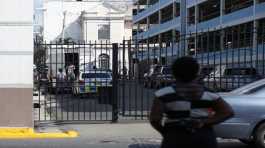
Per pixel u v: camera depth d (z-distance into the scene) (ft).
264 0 142.00
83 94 83.76
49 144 40.83
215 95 17.06
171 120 16.66
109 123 53.83
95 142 41.91
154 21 287.89
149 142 42.06
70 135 45.42
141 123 53.62
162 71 76.69
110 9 266.77
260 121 34.76
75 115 64.90
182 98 16.71
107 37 260.21
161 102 16.83
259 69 85.15
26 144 40.83
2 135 44.83
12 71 46.80
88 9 276.41
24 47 46.78
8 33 46.68
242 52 110.63
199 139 16.46
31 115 47.16
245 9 148.77
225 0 168.35
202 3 188.44
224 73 69.72
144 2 312.29
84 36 259.39
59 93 95.55
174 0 234.38
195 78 17.13
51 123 53.98
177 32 224.74
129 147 39.65
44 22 284.61
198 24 188.14
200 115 16.71
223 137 34.76
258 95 35.17
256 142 34.78
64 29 280.51
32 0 46.85
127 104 85.61
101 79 81.61
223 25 163.02
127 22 326.44
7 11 46.55
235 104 34.65
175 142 16.49
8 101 46.83
